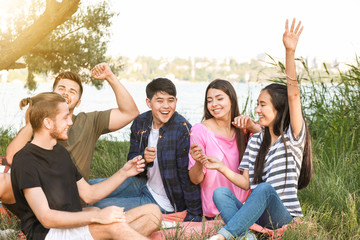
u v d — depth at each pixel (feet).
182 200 12.56
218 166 11.15
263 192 9.84
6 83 56.65
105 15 25.80
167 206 12.67
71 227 8.32
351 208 11.98
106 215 8.31
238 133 12.54
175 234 9.99
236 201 10.98
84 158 11.69
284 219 10.32
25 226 8.63
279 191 10.57
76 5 17.66
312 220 11.14
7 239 9.96
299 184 11.21
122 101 11.95
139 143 13.10
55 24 17.83
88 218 8.30
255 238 9.90
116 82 11.92
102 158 18.81
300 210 10.61
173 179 12.39
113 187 10.28
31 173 8.34
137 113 12.17
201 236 10.00
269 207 10.12
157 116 12.50
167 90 12.22
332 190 13.71
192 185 12.30
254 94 20.71
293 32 10.19
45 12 17.65
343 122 18.70
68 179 9.09
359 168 15.88
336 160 16.76
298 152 10.55
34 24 18.07
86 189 10.16
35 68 25.67
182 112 25.70
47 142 8.86
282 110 10.75
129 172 10.41
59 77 11.77
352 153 17.13
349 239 10.87
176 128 12.61
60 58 25.70
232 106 12.48
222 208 10.55
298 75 20.49
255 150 11.37
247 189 11.36
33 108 8.71
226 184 12.28
